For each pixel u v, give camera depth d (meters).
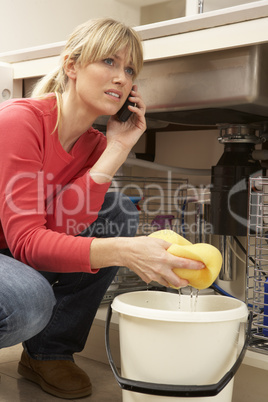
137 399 0.87
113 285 1.54
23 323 0.84
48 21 1.92
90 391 1.11
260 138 1.55
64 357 1.16
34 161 0.91
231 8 1.01
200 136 1.95
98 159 1.10
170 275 0.84
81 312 1.17
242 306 0.91
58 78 1.05
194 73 1.15
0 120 0.91
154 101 1.23
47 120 0.97
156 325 0.84
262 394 1.04
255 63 1.07
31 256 0.88
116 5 1.97
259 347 1.07
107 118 1.60
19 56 1.43
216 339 0.84
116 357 1.30
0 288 0.83
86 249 0.86
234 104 1.13
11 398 1.08
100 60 0.94
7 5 1.80
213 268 0.85
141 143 2.12
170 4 1.88
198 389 0.79
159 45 1.16
